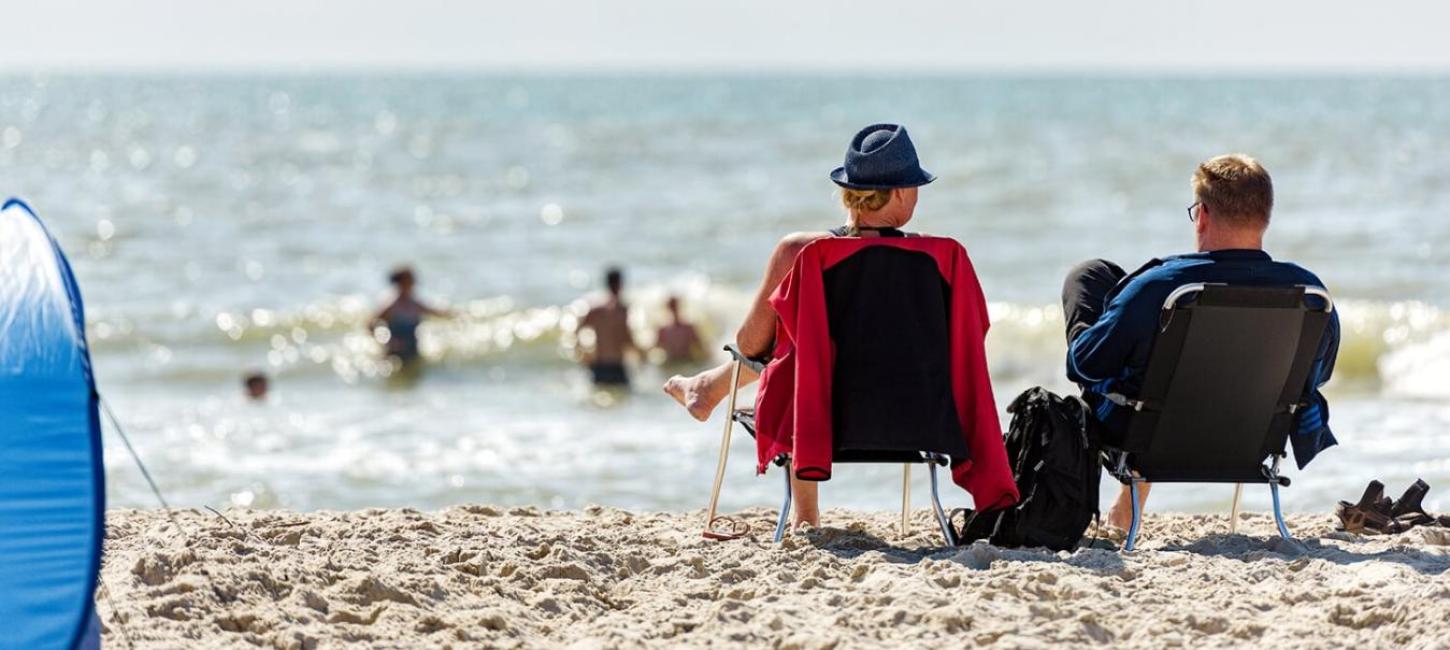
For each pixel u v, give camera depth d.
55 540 7.95
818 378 12.18
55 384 8.03
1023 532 12.65
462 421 30.58
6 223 8.74
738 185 81.25
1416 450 24.00
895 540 14.20
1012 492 12.32
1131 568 11.80
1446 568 11.91
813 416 12.15
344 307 45.88
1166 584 11.45
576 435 28.39
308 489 23.34
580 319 36.88
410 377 38.03
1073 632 10.13
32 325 8.26
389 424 30.09
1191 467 12.83
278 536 13.05
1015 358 38.31
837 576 11.97
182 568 11.26
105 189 80.62
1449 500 20.25
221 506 22.02
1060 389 36.22
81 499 7.92
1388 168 80.25
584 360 36.84
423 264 55.22
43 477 8.02
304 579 11.36
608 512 16.06
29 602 7.93
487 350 41.31
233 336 42.22
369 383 37.16
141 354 40.03
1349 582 11.39
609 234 62.97
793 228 64.06
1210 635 10.30
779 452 12.51
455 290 49.88
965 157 93.50
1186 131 119.94
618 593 11.97
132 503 22.22
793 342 12.35
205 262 54.94
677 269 54.19
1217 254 12.30
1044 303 45.03
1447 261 49.59
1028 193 72.62
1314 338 12.27
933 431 12.19
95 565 7.86
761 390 12.77
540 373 38.81
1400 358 34.50
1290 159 87.25
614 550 13.16
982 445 12.38
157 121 167.88
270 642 10.08
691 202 73.44
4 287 8.52
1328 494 20.98
